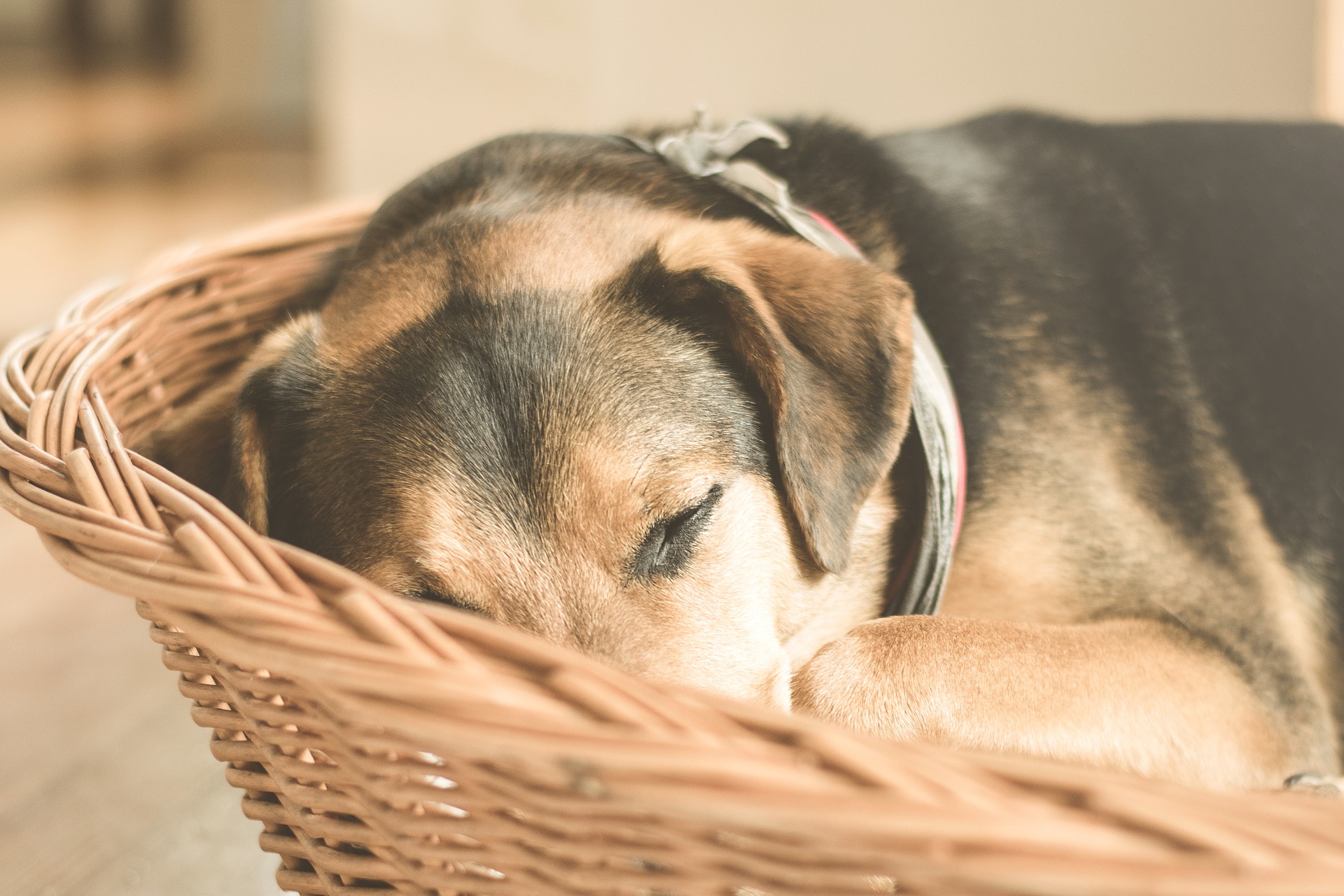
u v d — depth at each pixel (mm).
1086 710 1563
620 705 959
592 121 4488
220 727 1313
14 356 1700
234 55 10734
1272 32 3604
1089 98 3836
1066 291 1912
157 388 1992
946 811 868
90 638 2559
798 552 1634
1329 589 1972
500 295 1560
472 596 1441
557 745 930
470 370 1506
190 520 1182
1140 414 1870
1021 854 854
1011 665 1584
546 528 1436
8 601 2715
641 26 4305
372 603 1053
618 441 1464
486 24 4512
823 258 1659
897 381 1583
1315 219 2055
